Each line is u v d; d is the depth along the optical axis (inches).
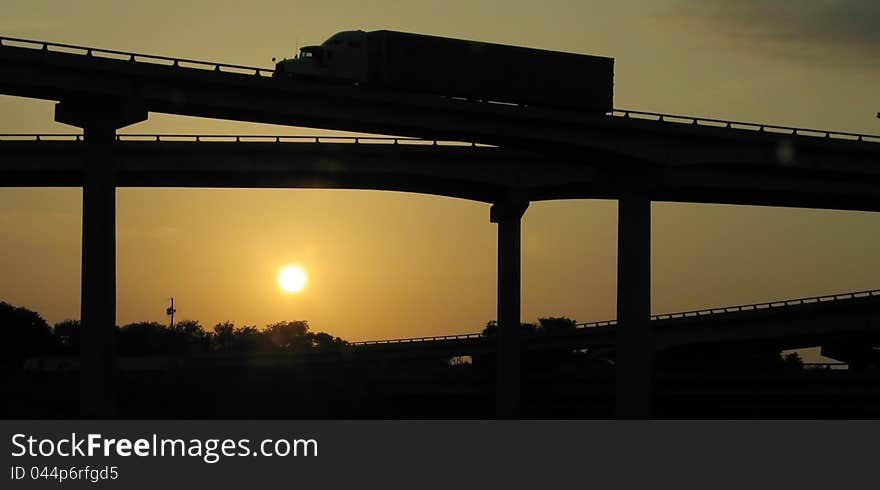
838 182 7623.0
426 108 6451.8
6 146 7155.5
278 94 6186.0
